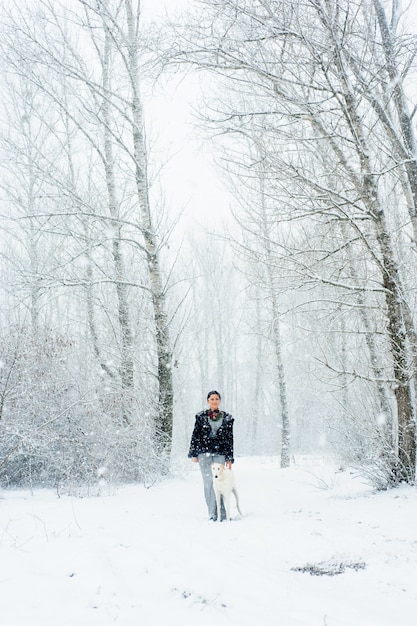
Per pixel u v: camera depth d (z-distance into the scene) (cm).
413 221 772
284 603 282
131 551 393
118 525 502
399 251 859
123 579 322
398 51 679
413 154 741
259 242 780
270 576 332
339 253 812
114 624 244
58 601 277
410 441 727
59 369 902
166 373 1153
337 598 290
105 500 708
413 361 730
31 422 826
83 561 354
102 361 1098
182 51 683
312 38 659
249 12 641
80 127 1120
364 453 866
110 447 889
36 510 588
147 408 1079
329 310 787
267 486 925
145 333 1312
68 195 1087
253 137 696
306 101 668
